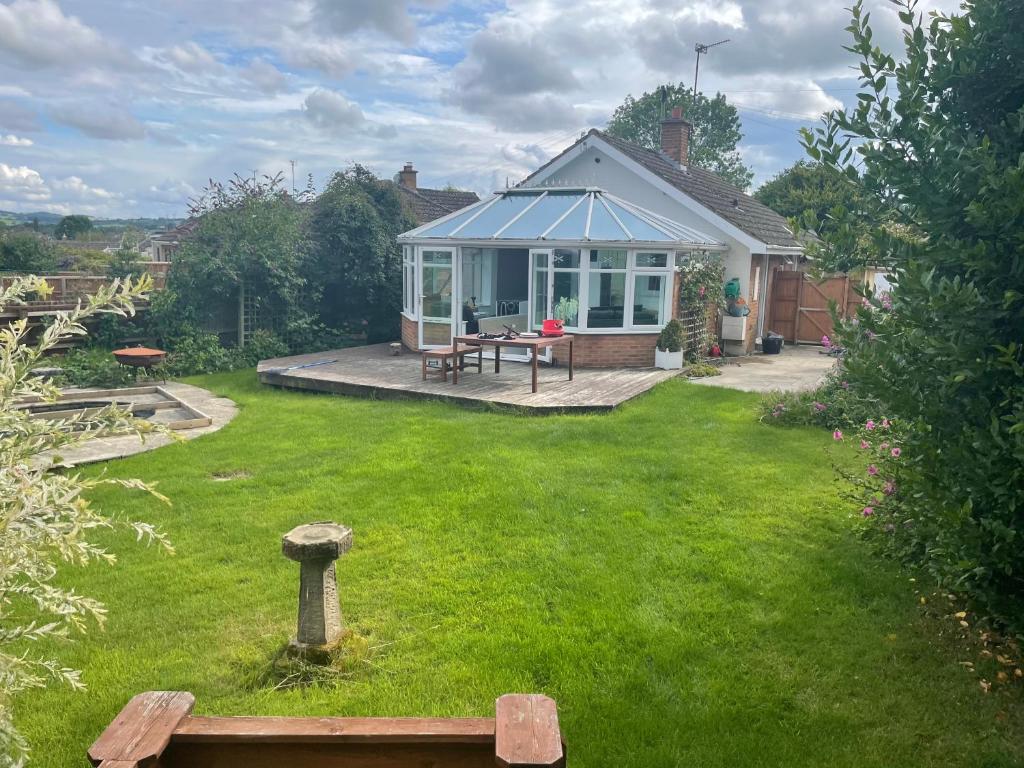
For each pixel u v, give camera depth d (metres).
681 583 5.41
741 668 4.31
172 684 4.14
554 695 4.04
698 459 8.59
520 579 5.45
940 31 3.75
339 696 4.02
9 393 2.56
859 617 4.90
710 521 6.64
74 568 5.67
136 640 4.64
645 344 15.55
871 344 3.77
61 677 2.85
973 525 3.47
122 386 13.95
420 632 4.71
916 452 4.00
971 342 3.46
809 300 21.08
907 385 3.71
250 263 17.20
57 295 16.62
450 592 5.25
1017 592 3.82
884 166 3.72
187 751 2.22
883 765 3.50
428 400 12.23
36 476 2.50
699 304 16.66
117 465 8.52
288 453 9.02
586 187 16.70
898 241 3.75
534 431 9.98
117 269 20.25
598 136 19.33
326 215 19.44
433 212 28.16
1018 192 3.24
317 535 4.34
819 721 3.83
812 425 10.27
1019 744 3.66
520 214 16.06
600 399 11.70
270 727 2.24
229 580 5.48
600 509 6.92
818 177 32.62
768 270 20.86
